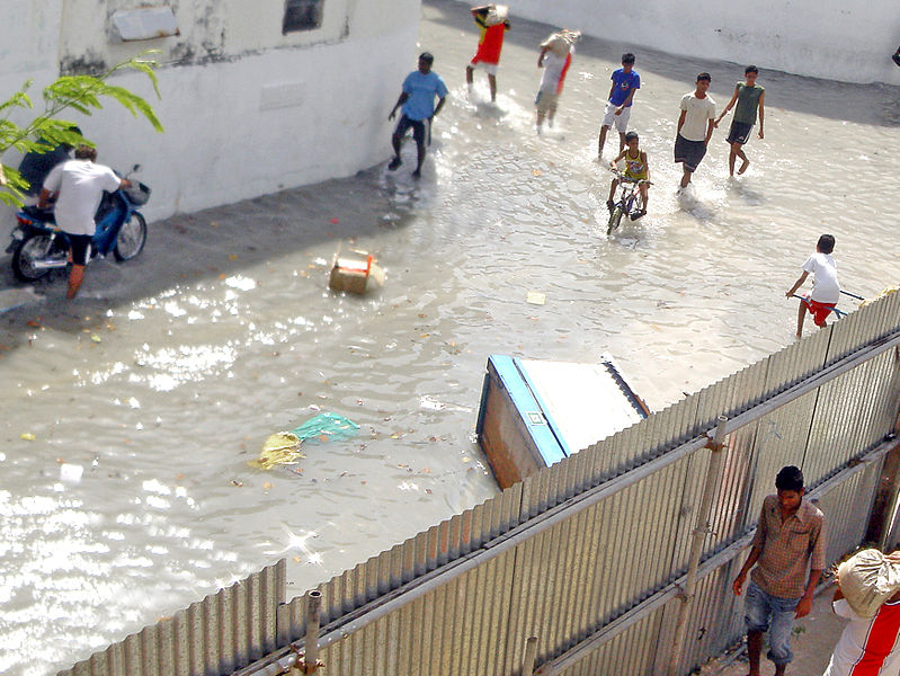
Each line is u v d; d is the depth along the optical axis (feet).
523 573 24.54
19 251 47.01
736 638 34.45
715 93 90.58
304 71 60.29
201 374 44.19
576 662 27.78
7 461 37.50
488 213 63.57
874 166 79.56
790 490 29.40
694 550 29.48
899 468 38.32
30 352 43.73
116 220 49.37
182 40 52.95
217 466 38.86
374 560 20.92
